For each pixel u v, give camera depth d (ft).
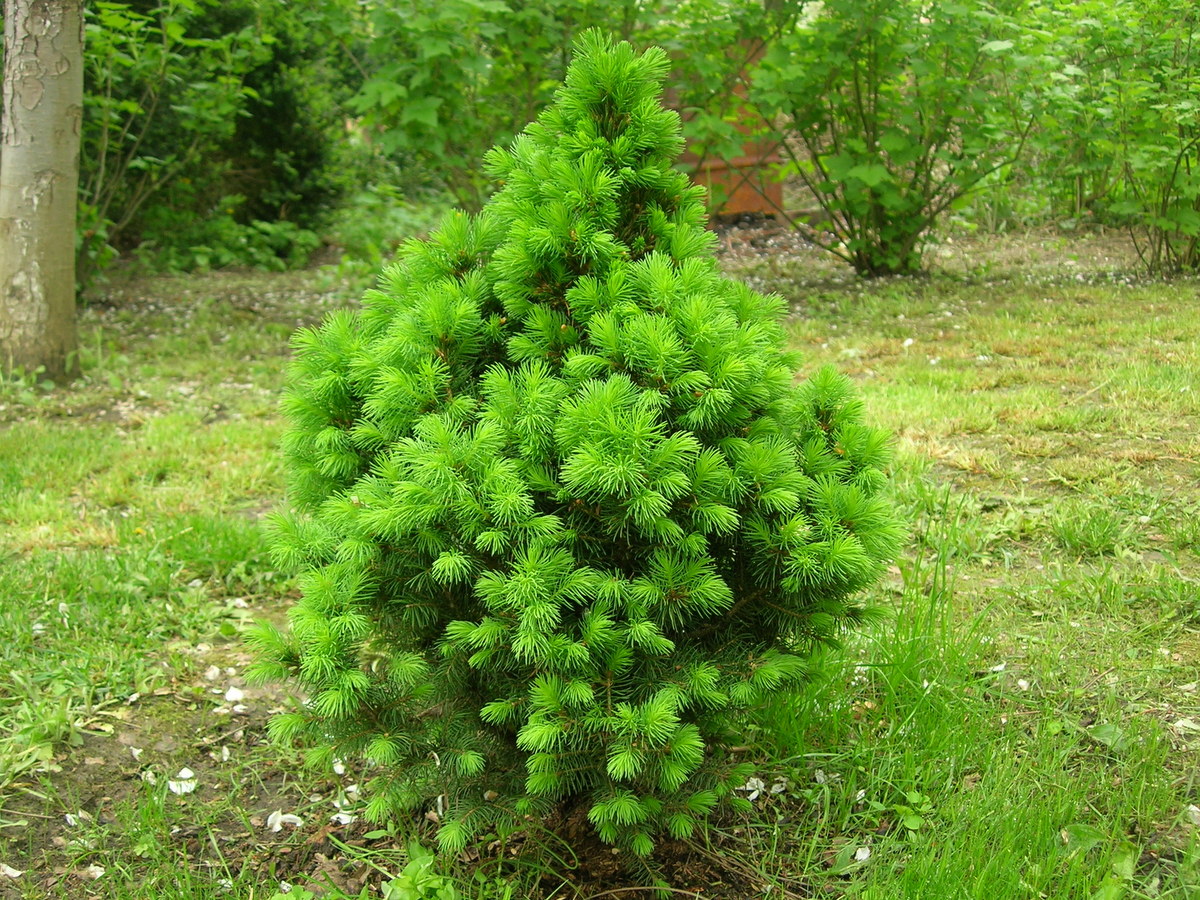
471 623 3.58
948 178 12.50
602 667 3.53
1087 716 4.56
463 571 3.50
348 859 4.08
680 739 3.47
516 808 3.74
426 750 3.73
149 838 4.07
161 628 5.41
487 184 12.74
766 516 3.64
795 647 4.00
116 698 4.90
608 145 3.80
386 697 3.67
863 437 3.90
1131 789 4.10
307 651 3.57
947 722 4.40
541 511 3.57
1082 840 3.83
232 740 4.71
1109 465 6.69
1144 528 5.99
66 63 9.55
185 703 4.92
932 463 6.92
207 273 15.99
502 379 3.58
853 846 3.96
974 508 6.28
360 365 3.79
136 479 7.38
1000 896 3.62
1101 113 11.82
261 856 4.11
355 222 17.46
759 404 3.72
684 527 3.55
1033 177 14.96
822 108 12.69
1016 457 7.06
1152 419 7.41
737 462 3.61
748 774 4.01
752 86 12.89
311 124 17.66
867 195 12.74
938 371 8.96
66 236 9.86
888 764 4.29
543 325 3.68
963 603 5.41
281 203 17.89
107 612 5.45
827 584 3.71
